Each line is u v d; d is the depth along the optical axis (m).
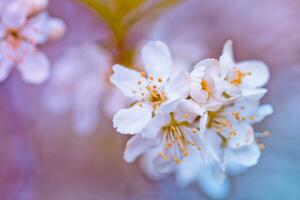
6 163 0.37
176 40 0.35
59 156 0.37
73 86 0.33
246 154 0.25
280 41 0.39
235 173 0.33
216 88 0.24
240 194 0.36
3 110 0.37
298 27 0.39
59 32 0.28
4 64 0.28
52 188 0.37
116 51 0.29
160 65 0.25
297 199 0.36
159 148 0.25
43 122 0.37
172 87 0.24
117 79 0.25
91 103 0.32
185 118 0.24
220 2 0.38
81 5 0.36
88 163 0.37
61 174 0.37
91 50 0.32
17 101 0.37
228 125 0.25
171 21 0.36
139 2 0.28
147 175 0.36
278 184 0.37
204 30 0.38
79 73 0.32
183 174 0.31
